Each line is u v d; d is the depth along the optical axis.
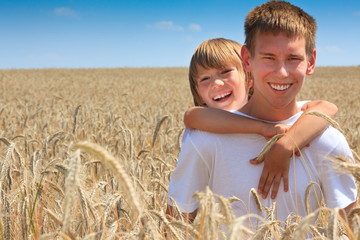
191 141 2.19
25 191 2.26
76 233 1.90
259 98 2.17
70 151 3.77
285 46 1.98
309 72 2.24
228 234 1.17
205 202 1.23
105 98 16.89
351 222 1.46
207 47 3.06
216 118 2.14
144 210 1.50
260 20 2.04
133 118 8.30
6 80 35.38
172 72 58.22
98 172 3.42
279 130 2.01
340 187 2.03
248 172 2.08
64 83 32.97
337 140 2.07
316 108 2.32
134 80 38.28
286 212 2.05
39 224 2.07
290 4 2.10
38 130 6.93
